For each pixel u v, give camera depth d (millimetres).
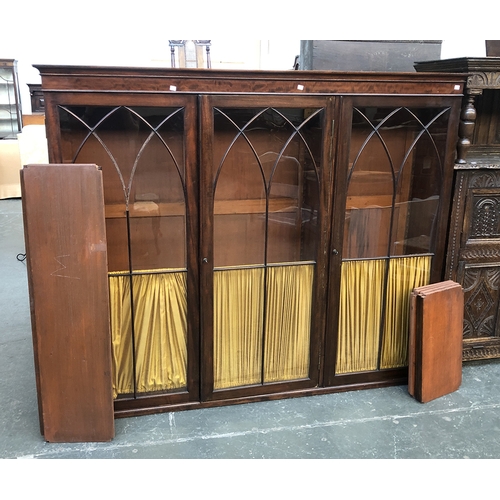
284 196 1990
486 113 2369
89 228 1657
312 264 2027
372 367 2238
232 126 1825
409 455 1756
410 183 2119
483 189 2146
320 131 1881
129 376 1954
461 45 2666
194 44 4750
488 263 2266
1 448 1753
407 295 2195
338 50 2404
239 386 2078
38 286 1669
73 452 1742
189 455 1736
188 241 1865
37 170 1603
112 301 1861
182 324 1954
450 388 2188
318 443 1815
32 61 7992
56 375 1737
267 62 6160
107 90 1645
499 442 1837
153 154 1807
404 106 1938
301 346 2115
